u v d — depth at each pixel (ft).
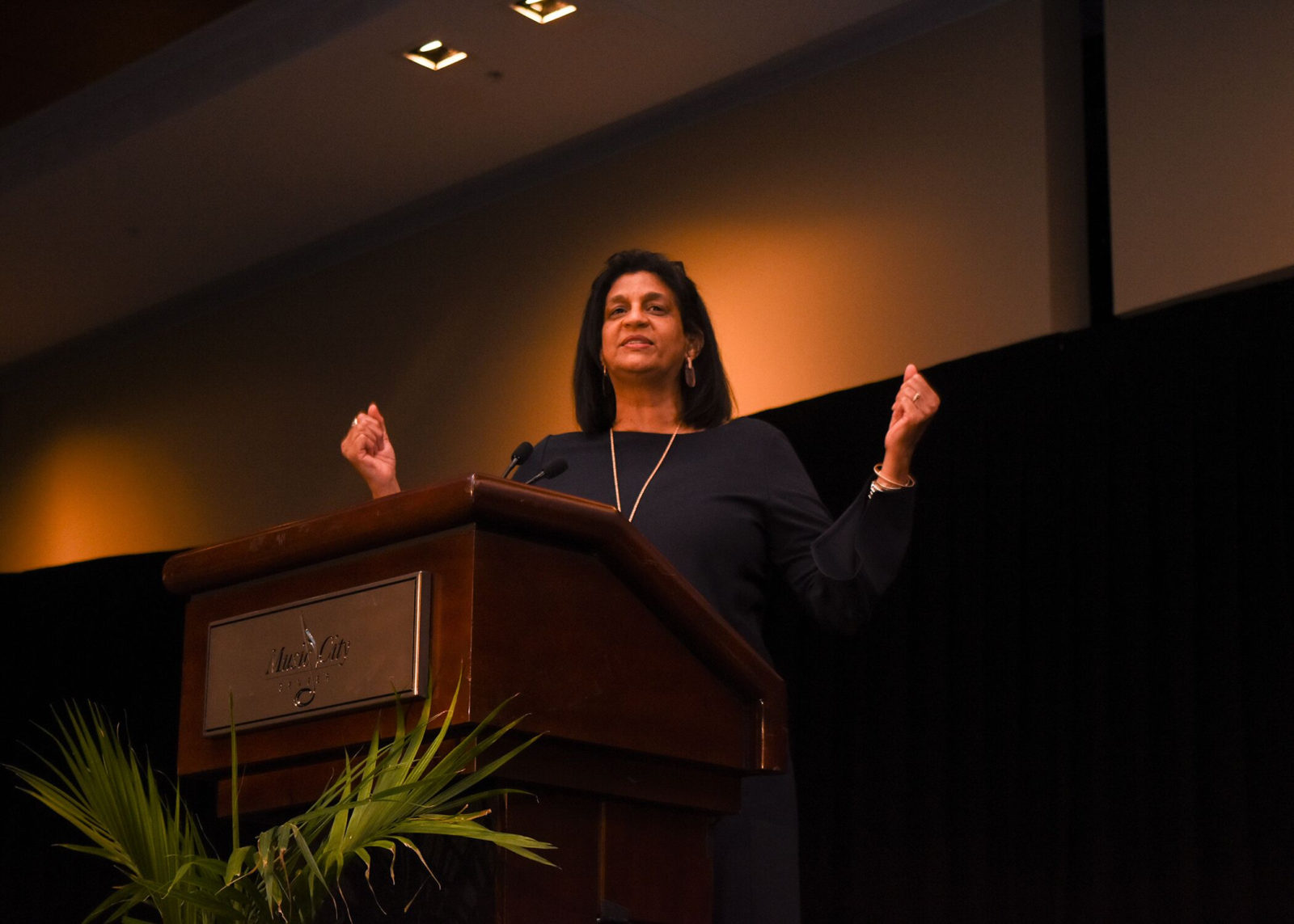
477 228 39.55
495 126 35.99
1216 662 26.37
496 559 7.46
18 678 46.57
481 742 7.06
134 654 44.37
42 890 45.14
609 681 7.82
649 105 35.35
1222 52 27.45
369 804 7.14
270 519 42.47
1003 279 29.99
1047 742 28.55
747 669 8.34
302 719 7.85
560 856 7.77
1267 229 26.40
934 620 30.48
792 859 9.78
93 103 36.68
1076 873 27.71
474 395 38.73
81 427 47.98
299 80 33.68
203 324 45.39
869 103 32.65
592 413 12.28
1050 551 28.84
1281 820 25.26
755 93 34.68
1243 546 26.48
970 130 30.96
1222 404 26.91
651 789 8.12
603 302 12.41
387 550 7.81
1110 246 29.19
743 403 33.35
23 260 42.32
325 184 38.55
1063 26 30.89
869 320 31.83
